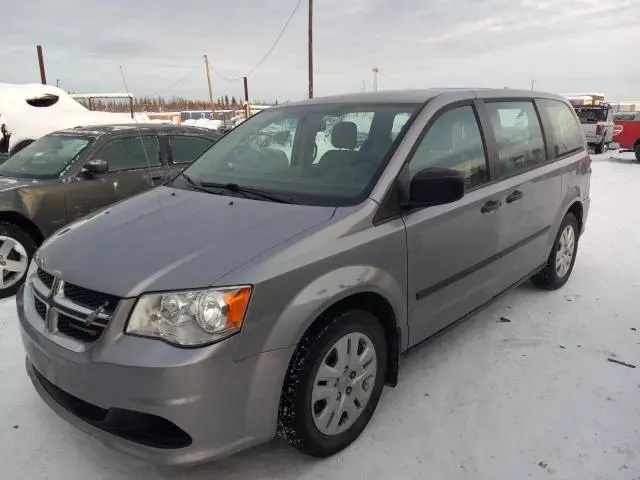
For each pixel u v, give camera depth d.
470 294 3.43
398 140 2.95
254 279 2.19
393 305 2.77
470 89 3.66
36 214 4.99
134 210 2.98
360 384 2.69
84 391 2.23
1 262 4.76
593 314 4.27
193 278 2.18
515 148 3.87
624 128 20.27
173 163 6.20
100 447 2.72
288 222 2.55
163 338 2.12
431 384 3.25
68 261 2.48
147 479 2.50
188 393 2.08
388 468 2.55
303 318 2.31
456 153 3.27
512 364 3.48
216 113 35.12
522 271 4.06
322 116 3.39
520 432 2.80
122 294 2.19
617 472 2.50
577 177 4.76
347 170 2.93
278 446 2.72
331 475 2.50
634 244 6.45
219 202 2.91
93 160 5.46
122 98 17.80
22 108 8.91
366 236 2.61
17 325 4.15
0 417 2.96
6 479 2.49
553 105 4.62
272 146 3.45
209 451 2.18
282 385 2.33
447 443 2.72
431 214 2.97
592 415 2.93
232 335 2.14
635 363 3.50
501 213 3.58
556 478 2.47
